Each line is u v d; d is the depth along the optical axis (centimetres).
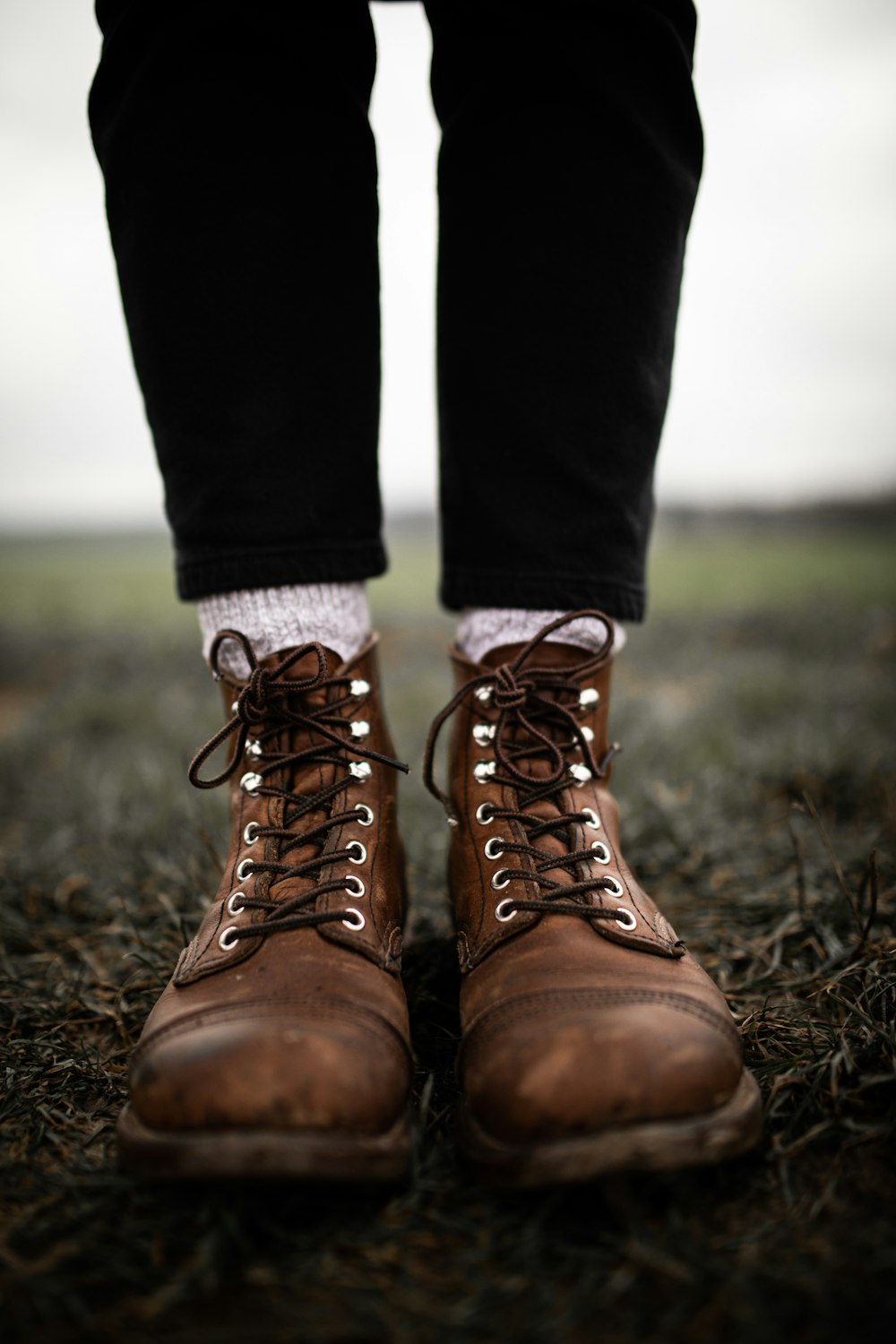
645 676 348
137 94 88
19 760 246
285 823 94
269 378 92
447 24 96
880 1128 78
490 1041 77
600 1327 61
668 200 95
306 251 92
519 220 94
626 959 83
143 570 971
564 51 90
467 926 92
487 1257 68
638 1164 68
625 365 95
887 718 235
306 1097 69
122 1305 64
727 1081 73
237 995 79
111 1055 96
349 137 94
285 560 94
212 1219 70
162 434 95
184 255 89
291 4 89
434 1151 77
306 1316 62
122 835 173
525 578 97
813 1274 64
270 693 93
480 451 99
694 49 100
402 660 388
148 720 285
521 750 97
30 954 129
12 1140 84
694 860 148
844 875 134
